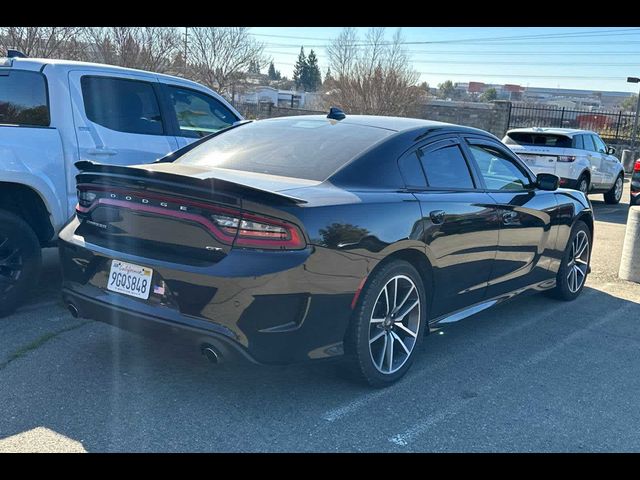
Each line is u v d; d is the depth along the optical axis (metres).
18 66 5.12
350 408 3.49
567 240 5.65
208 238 3.17
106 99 5.34
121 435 3.09
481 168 4.63
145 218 3.37
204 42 36.62
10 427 3.11
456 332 4.91
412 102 36.00
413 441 3.19
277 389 3.67
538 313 5.51
